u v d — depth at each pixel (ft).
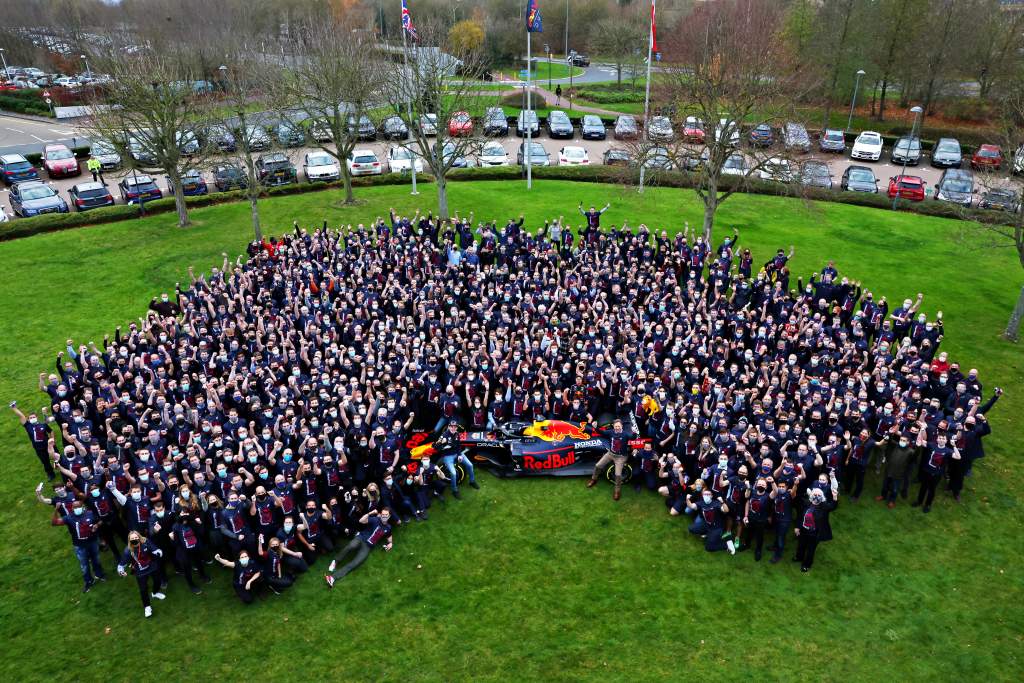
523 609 48.60
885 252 114.62
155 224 125.59
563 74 299.17
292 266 90.99
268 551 49.60
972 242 112.88
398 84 123.65
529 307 79.41
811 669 43.98
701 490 53.31
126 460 56.75
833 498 51.78
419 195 141.18
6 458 64.90
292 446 57.52
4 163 154.61
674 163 108.88
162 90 118.52
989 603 49.26
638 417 65.00
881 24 197.36
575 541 55.01
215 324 76.64
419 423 67.62
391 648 45.60
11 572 52.24
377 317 78.59
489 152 160.04
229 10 255.70
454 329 74.84
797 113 110.22
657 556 53.36
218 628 47.37
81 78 235.61
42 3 324.19
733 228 124.98
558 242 102.68
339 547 54.24
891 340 75.00
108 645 46.21
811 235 122.21
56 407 63.31
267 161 145.59
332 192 144.46
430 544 54.75
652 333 77.71
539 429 64.44
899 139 175.94
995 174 112.68
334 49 126.31
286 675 43.73
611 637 46.32
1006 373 79.30
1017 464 64.03
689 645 45.70
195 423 59.82
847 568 52.29
